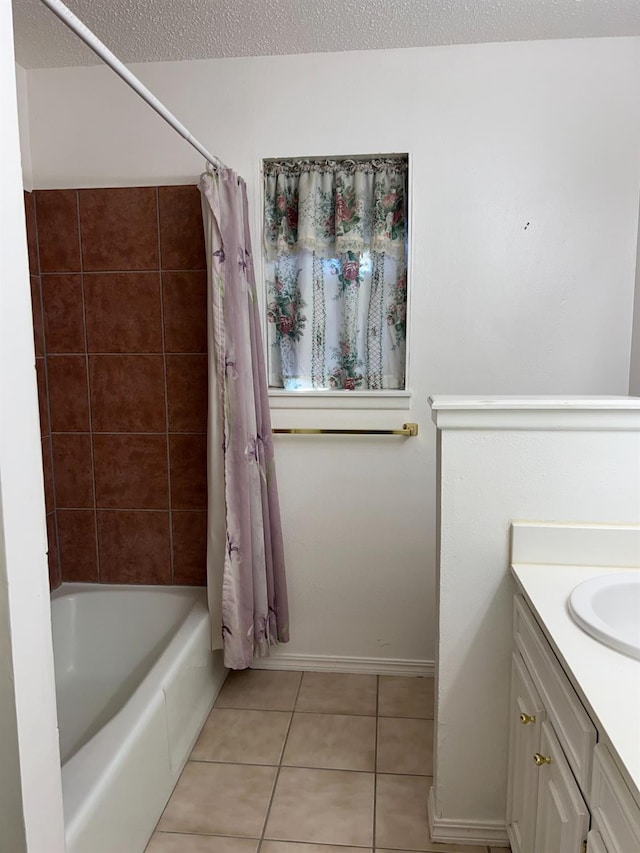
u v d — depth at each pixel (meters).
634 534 1.35
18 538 0.91
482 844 1.54
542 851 1.16
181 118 2.12
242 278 1.94
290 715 2.09
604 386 2.13
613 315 2.09
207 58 2.08
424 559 2.29
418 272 2.13
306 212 2.17
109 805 1.33
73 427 2.30
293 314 2.29
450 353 2.16
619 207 2.04
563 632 1.06
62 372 2.27
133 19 1.81
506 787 1.51
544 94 2.02
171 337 2.21
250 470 2.02
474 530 1.41
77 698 2.12
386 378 2.28
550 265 2.09
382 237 2.17
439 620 1.46
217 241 1.87
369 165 2.16
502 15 1.83
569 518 1.38
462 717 1.49
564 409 1.33
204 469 2.28
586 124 2.02
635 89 1.99
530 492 1.39
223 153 2.13
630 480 1.36
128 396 2.27
